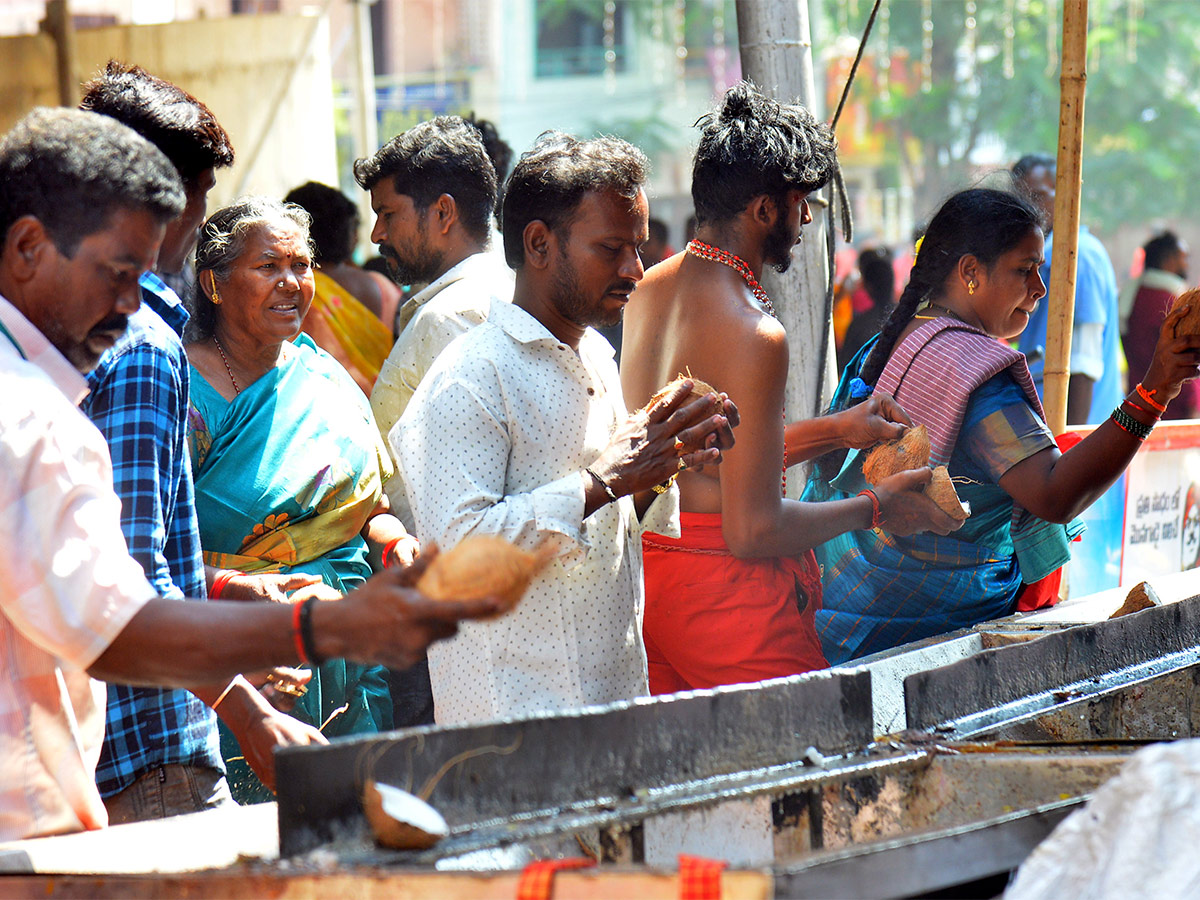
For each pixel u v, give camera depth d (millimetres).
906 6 27406
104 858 2303
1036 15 26859
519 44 30750
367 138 10281
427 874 1921
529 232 2938
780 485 3484
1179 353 3643
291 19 9133
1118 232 28922
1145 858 1880
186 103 3000
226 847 2381
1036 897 1930
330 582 3975
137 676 2117
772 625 3670
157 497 2746
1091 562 5301
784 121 3611
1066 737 3006
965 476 3914
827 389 4910
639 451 2795
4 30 15141
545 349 2943
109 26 8602
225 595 3365
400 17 28906
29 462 2074
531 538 2697
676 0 29609
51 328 2250
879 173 30078
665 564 3713
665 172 31859
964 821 2420
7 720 2301
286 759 2049
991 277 3982
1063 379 4684
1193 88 27969
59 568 2070
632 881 1836
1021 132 27094
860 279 11172
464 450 2785
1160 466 5684
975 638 3646
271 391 3945
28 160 2180
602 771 2332
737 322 3457
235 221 3869
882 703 3197
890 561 4004
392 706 4320
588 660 2934
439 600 1946
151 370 2787
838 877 1889
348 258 6926
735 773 2482
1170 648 3457
